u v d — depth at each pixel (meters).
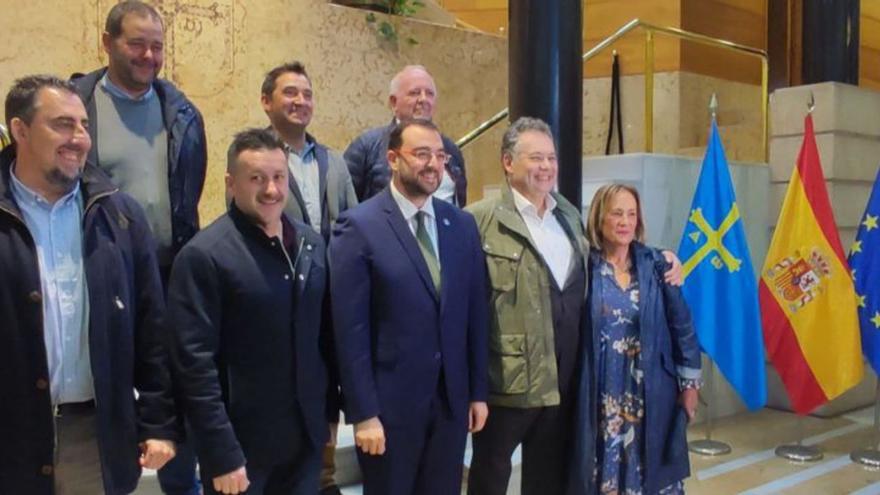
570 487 2.70
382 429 2.30
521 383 2.58
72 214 1.94
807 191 4.45
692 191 4.96
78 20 4.55
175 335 2.04
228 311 2.08
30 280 1.83
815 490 3.81
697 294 4.34
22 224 1.83
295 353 2.14
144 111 2.59
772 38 7.60
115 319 1.97
